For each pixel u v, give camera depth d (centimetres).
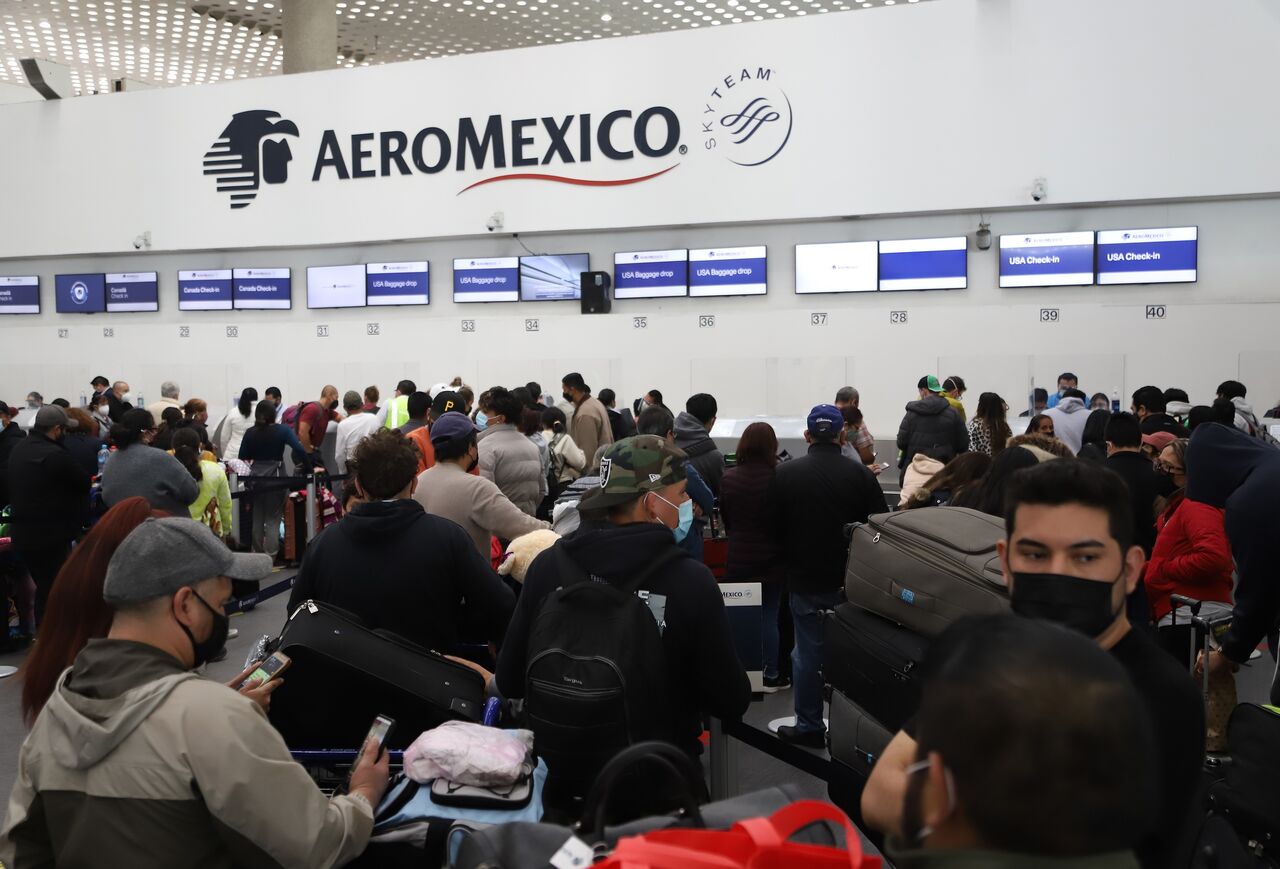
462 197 1332
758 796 146
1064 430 925
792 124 1201
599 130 1273
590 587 207
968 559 209
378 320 1382
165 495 503
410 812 197
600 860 117
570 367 1297
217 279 1446
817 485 401
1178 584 367
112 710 160
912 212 1175
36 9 1767
